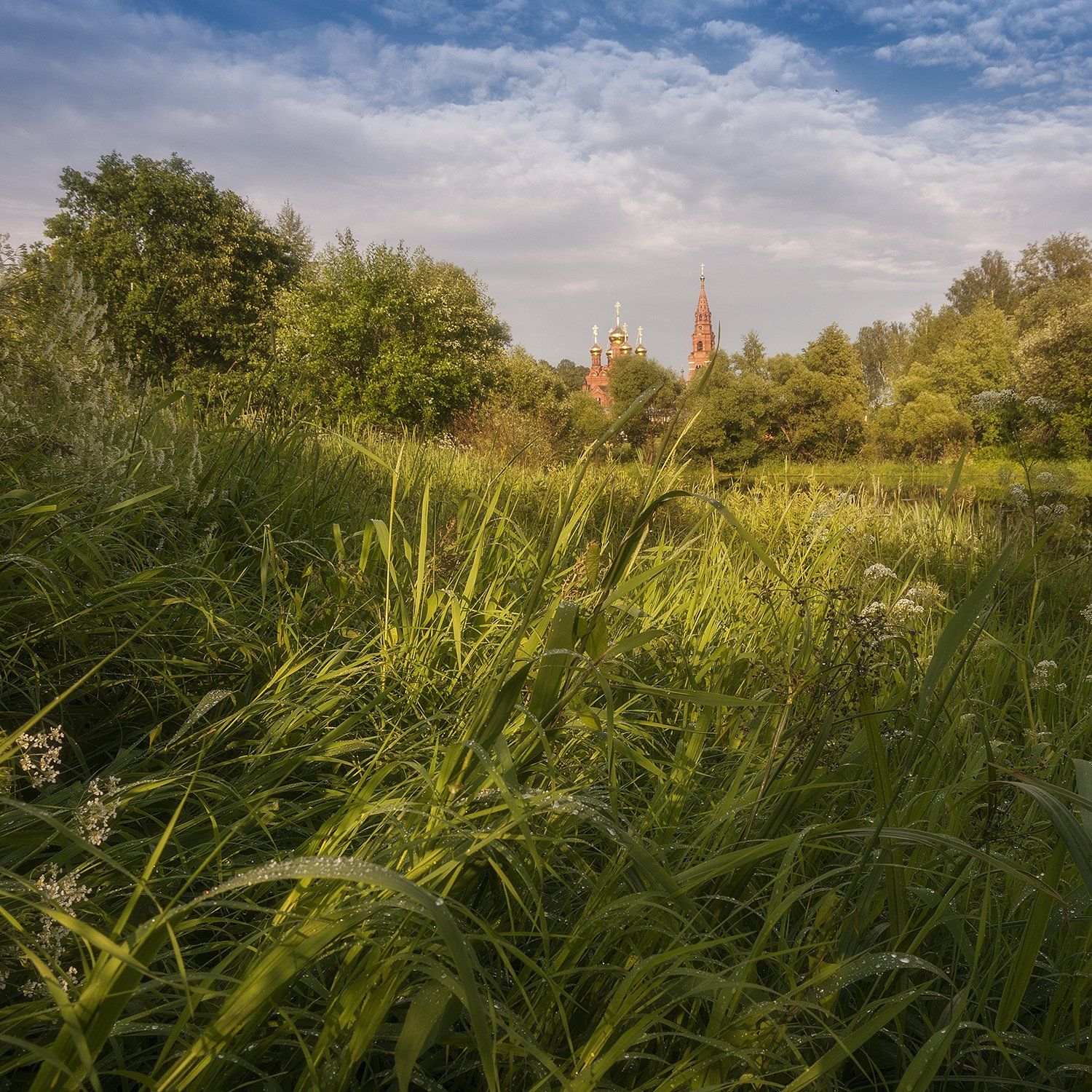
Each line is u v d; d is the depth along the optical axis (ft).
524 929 4.59
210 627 7.11
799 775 5.19
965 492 29.84
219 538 10.23
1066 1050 4.21
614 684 5.32
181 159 87.20
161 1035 3.77
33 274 9.10
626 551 4.86
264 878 2.72
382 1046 3.96
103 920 4.05
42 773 3.78
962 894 5.36
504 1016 3.67
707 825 5.49
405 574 9.45
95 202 85.46
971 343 157.89
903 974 4.75
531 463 28.55
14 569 6.45
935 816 5.77
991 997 4.82
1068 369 86.74
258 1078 3.60
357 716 6.20
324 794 5.84
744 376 175.11
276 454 13.00
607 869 4.81
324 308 59.21
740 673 8.04
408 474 15.56
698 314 432.66
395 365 57.06
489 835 3.69
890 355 288.71
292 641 7.75
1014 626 12.87
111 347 9.88
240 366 69.00
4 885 3.51
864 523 21.07
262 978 2.95
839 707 5.23
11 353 8.57
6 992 3.46
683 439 4.91
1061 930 5.28
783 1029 3.72
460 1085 4.06
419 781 5.42
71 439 8.45
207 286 81.41
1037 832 6.51
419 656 7.54
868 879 4.72
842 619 5.36
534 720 4.25
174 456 9.87
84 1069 2.53
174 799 5.24
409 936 3.84
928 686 4.32
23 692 5.90
